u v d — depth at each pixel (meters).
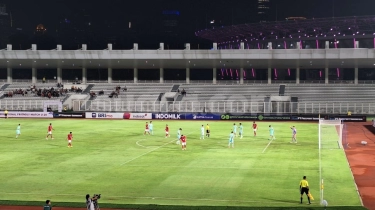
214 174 44.50
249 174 44.50
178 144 65.12
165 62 128.12
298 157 54.25
